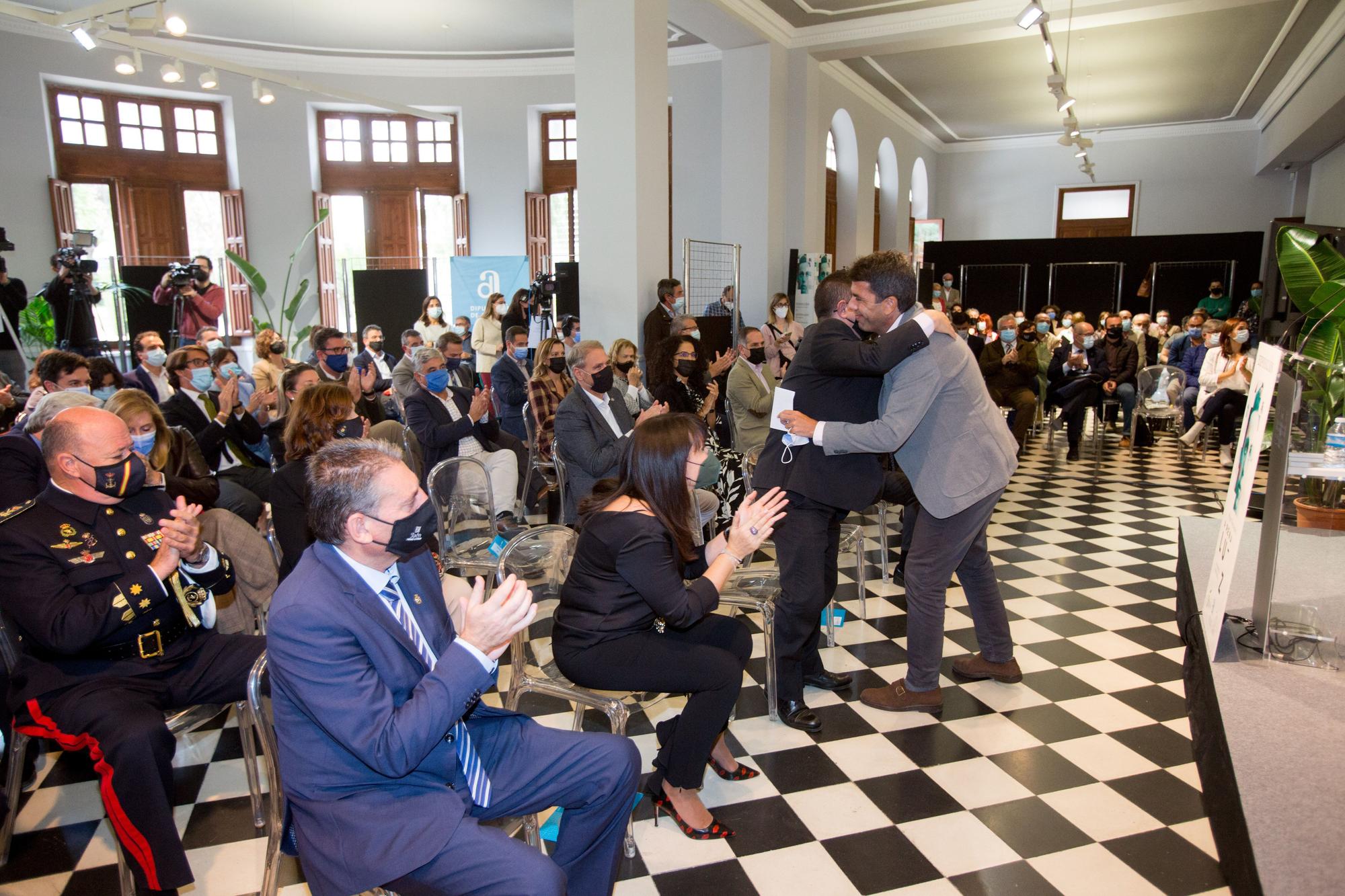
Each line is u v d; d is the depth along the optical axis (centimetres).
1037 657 327
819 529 262
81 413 196
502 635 148
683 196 1053
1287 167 1382
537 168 1109
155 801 180
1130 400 798
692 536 212
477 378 843
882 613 375
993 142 1623
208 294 809
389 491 145
